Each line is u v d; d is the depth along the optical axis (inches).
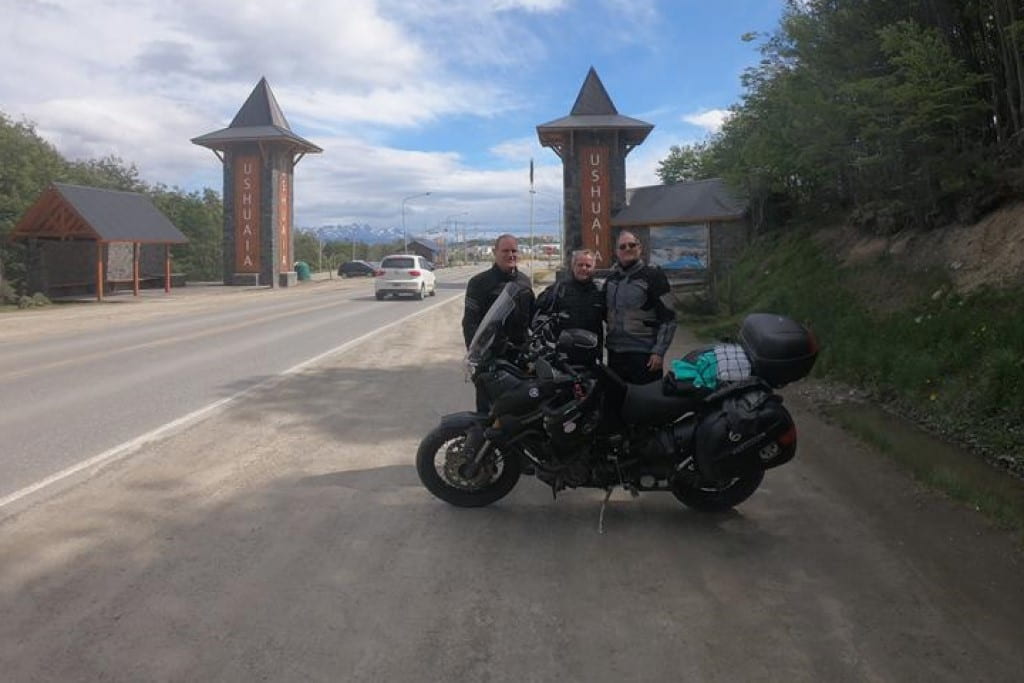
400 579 166.1
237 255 1871.3
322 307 1055.6
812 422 307.6
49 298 1362.0
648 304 233.0
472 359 208.8
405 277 1234.0
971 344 310.8
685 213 1238.9
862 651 137.3
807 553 181.6
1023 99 390.0
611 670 130.9
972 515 201.6
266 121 1913.1
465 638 141.0
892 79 397.4
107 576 165.3
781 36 552.1
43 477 237.0
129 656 133.2
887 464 248.2
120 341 617.3
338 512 208.7
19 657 132.3
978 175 408.5
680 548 185.5
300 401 362.6
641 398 197.2
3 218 1717.5
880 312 423.5
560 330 220.5
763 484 234.2
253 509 209.9
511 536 192.9
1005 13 378.0
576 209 1536.7
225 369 462.3
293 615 148.8
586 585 164.2
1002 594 158.9
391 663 132.3
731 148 919.7
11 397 369.4
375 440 287.9
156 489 226.5
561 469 202.2
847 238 593.9
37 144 1994.3
